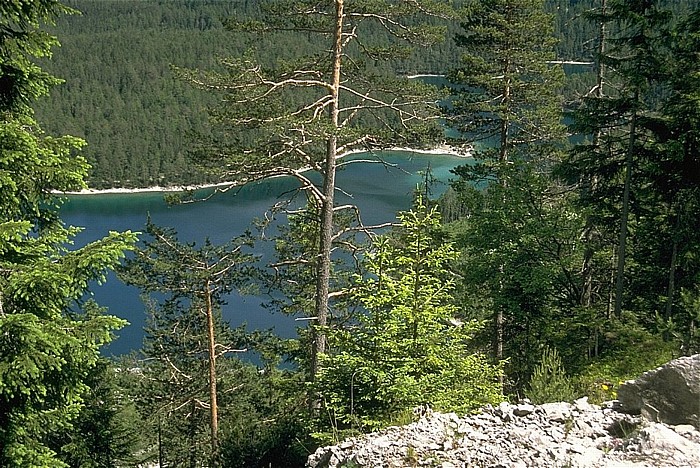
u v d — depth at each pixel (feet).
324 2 49.34
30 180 25.32
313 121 45.09
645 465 18.37
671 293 51.96
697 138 49.75
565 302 59.26
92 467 39.37
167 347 73.82
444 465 20.26
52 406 27.40
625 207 53.36
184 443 70.44
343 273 57.52
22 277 23.07
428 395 32.04
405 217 35.83
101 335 24.41
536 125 72.74
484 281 55.62
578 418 22.62
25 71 25.85
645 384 22.44
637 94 51.55
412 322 33.53
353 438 25.44
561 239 55.62
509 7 71.97
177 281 66.49
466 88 76.13
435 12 49.93
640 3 49.93
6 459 25.66
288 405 65.46
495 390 34.37
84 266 23.31
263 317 161.17
